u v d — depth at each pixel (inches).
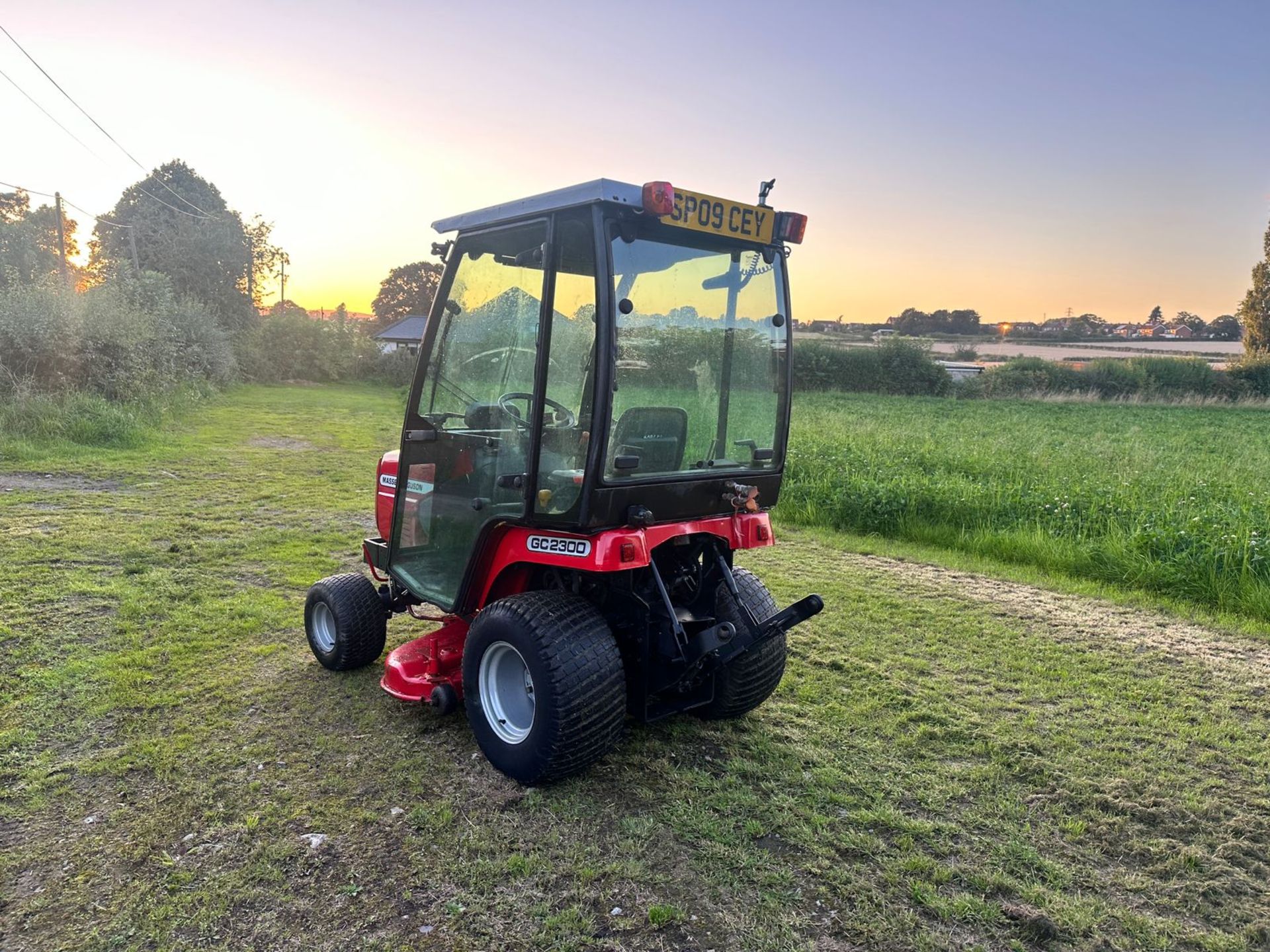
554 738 124.3
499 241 137.1
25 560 249.8
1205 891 113.4
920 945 101.0
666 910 104.9
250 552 275.4
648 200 116.5
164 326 762.8
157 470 418.3
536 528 130.9
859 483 366.3
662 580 137.3
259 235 1581.0
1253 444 709.3
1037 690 183.2
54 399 499.5
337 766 138.6
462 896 107.0
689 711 163.5
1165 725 166.9
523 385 132.3
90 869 110.6
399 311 3090.6
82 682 168.2
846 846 120.4
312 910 103.9
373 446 556.7
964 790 138.1
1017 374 1517.0
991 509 339.6
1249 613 242.2
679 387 133.3
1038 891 111.4
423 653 159.3
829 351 1512.1
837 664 193.6
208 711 157.6
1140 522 301.7
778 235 136.3
